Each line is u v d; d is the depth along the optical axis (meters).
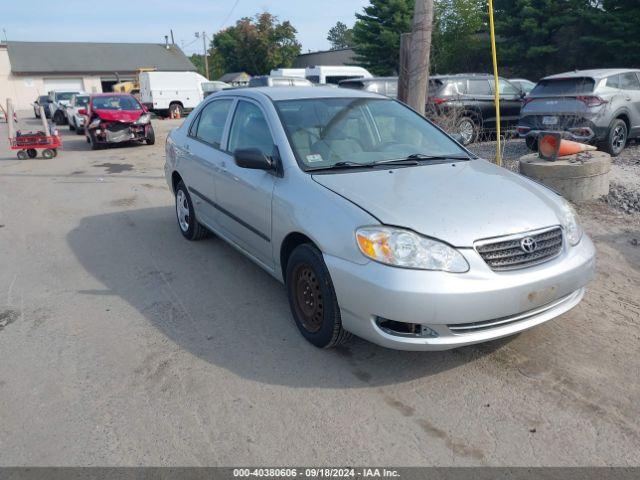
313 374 3.35
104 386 3.27
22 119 32.28
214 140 5.16
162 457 2.66
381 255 3.01
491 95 12.48
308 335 3.69
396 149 4.29
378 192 3.43
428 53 7.62
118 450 2.72
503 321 3.12
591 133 9.39
